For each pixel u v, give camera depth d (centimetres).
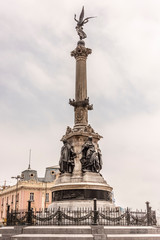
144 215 1994
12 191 7438
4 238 1623
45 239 1476
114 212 1898
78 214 1714
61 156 2277
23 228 1645
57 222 1727
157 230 1717
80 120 2445
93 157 2172
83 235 1500
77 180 2103
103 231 1568
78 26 2856
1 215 7769
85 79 2603
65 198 2034
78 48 2658
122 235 1552
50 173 7875
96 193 2036
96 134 2377
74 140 2303
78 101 2486
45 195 7038
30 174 7556
